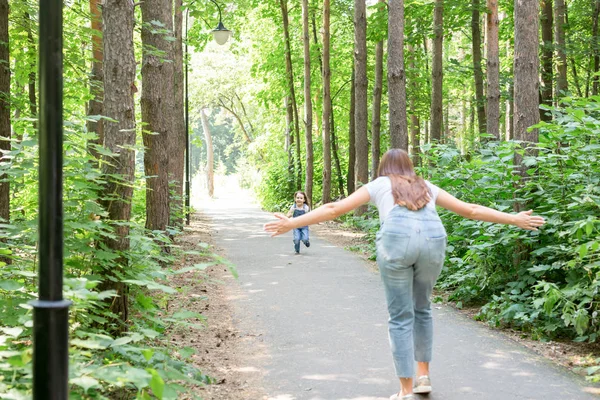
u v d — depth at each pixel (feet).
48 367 7.73
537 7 25.09
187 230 61.21
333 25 93.15
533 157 23.04
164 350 14.89
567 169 22.71
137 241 17.43
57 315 7.79
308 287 29.68
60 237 7.95
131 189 17.16
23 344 13.12
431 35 62.18
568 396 14.19
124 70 18.04
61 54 7.98
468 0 53.31
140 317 18.34
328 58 78.07
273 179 106.52
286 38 87.97
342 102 102.37
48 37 7.89
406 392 13.43
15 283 12.56
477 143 34.71
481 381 15.30
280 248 47.21
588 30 69.26
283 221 13.14
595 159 22.30
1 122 27.66
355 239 53.67
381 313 23.66
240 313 23.88
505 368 16.42
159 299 19.81
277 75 95.30
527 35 25.00
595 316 18.06
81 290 10.87
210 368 16.62
